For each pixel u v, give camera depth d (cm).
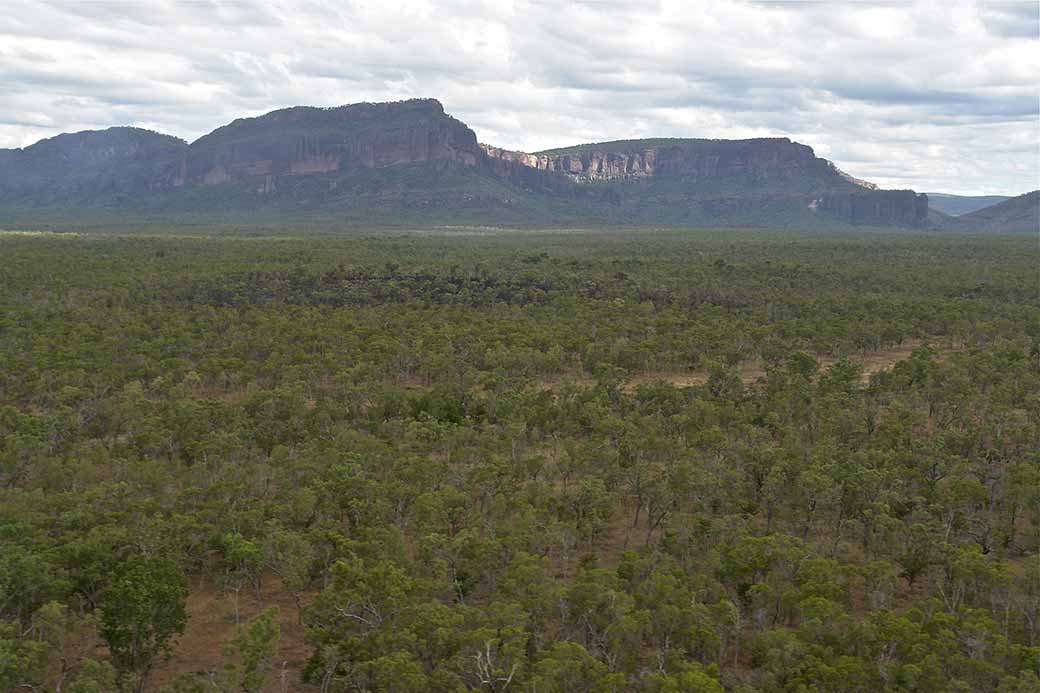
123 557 5519
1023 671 4334
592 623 4981
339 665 4628
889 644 4716
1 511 6012
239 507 6488
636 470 7188
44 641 4606
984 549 6350
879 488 6881
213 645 5147
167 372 11056
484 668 4331
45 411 9512
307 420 9056
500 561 5791
